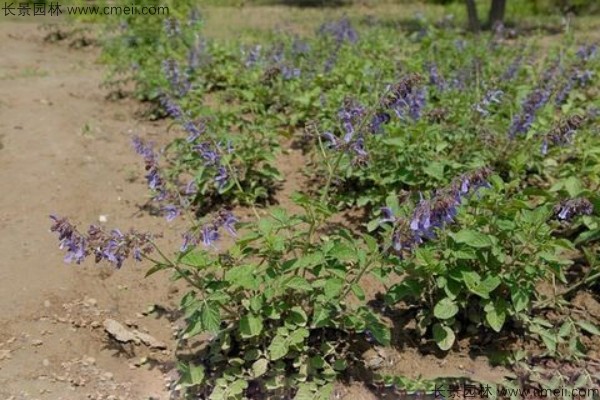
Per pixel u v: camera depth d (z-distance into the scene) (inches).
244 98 260.5
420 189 178.9
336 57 288.2
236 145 195.6
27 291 153.9
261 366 128.0
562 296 150.2
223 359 134.1
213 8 617.0
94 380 131.3
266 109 254.1
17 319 144.6
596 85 277.7
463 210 143.7
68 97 285.3
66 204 195.0
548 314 146.5
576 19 589.6
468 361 137.5
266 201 196.2
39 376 130.0
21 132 240.5
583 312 147.7
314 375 130.0
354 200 188.9
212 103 270.4
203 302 119.9
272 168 196.4
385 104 141.0
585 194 143.9
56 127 247.3
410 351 139.5
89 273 163.0
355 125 150.3
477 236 127.0
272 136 210.7
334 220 183.9
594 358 137.7
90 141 238.7
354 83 251.0
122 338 141.6
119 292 158.2
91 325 146.2
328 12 610.2
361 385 131.5
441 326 137.2
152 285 160.4
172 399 128.5
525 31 523.2
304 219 133.9
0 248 169.8
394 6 690.8
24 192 199.5
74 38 417.7
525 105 192.4
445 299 132.3
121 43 347.3
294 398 124.8
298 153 227.0
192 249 120.7
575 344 136.4
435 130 183.2
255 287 120.1
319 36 356.5
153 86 267.7
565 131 163.5
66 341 140.3
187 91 249.9
